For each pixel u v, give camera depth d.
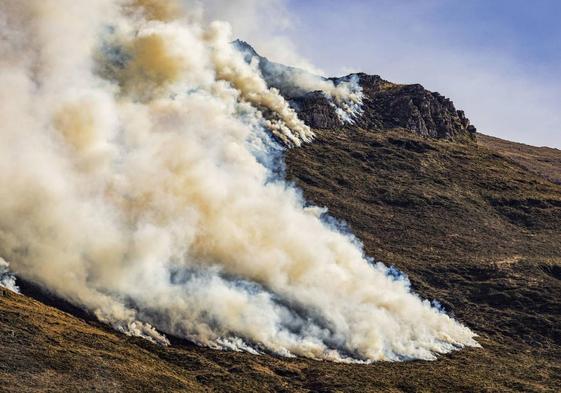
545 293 115.00
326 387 70.31
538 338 100.75
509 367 85.12
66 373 55.59
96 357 60.00
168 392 58.56
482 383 75.88
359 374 75.62
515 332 102.38
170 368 66.56
